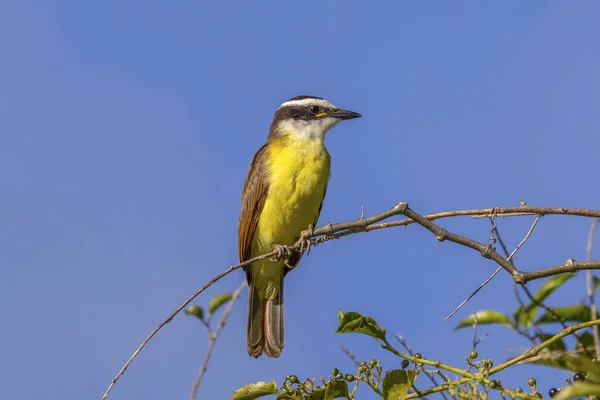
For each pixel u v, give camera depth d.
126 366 9.85
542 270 9.57
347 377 9.56
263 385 10.04
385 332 9.95
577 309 9.80
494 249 9.96
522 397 8.51
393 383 9.27
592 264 9.38
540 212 10.19
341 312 10.06
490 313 9.83
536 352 8.92
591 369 8.46
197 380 10.59
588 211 9.98
